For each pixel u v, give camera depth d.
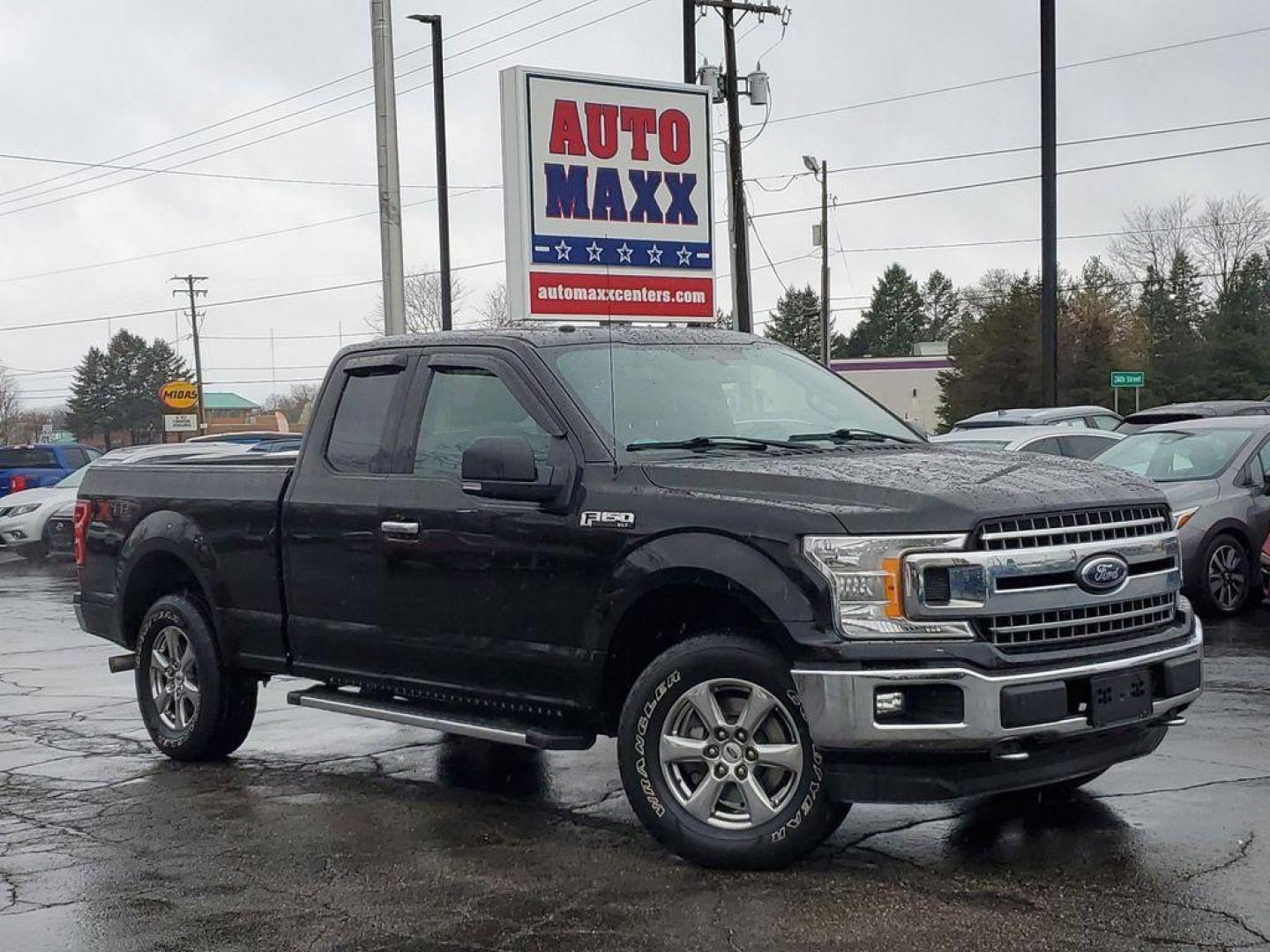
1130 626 5.52
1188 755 7.11
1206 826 5.92
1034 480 5.56
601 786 7.12
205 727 7.80
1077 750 5.38
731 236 31.16
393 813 6.70
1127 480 5.89
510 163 19.86
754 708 5.46
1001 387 62.84
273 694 10.08
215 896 5.54
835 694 5.14
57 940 5.10
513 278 19.92
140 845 6.28
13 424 131.50
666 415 6.38
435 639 6.55
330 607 7.05
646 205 20.95
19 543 22.72
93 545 8.53
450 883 5.58
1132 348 68.12
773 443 6.24
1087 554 5.37
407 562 6.65
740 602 5.47
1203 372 63.84
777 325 103.75
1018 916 4.94
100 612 8.48
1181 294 85.88
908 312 119.25
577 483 6.05
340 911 5.29
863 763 5.22
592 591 5.92
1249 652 10.18
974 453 6.29
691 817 5.62
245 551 7.48
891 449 6.37
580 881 5.55
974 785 5.18
